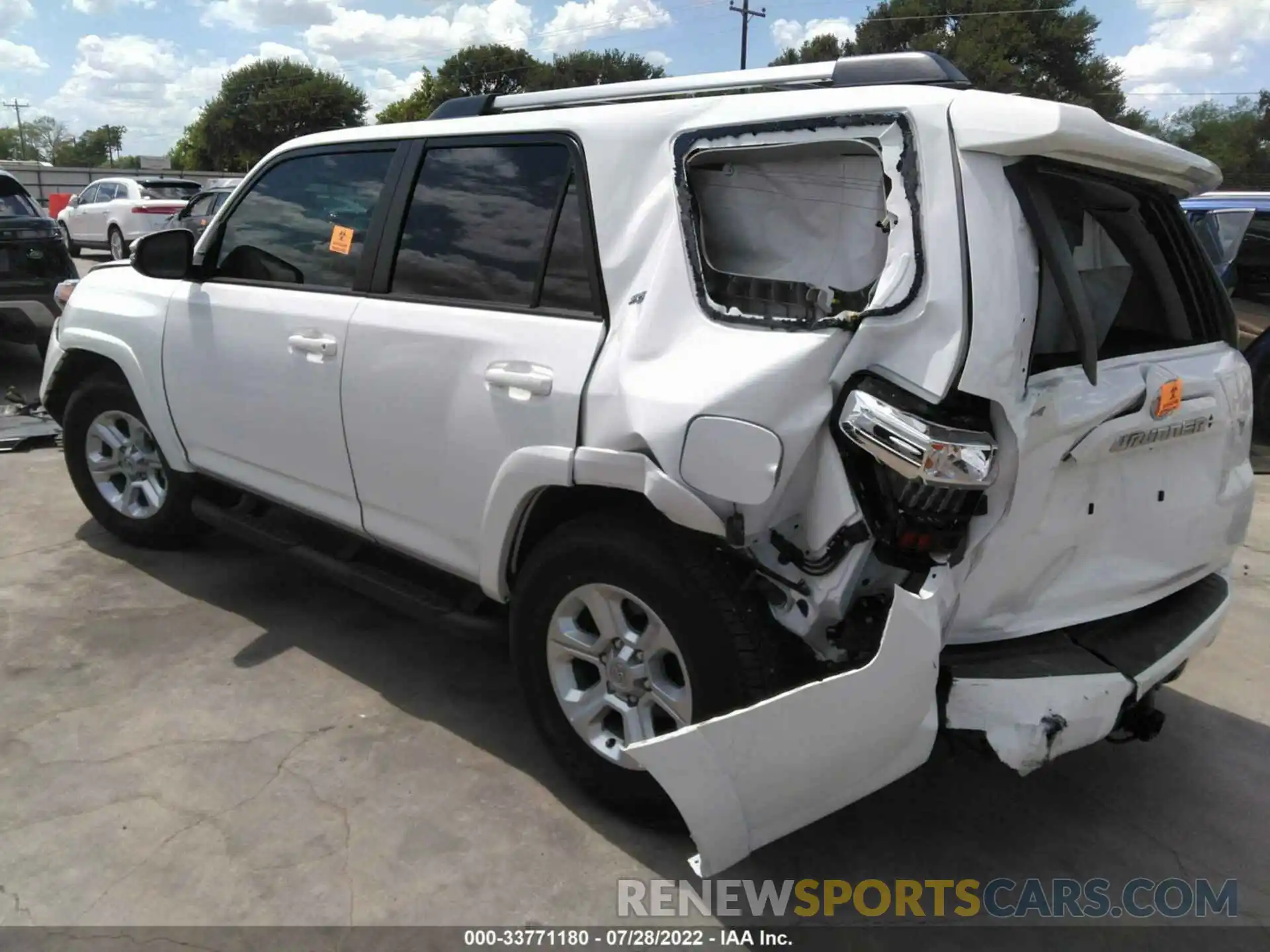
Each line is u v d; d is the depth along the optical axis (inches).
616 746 105.4
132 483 173.8
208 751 118.1
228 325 140.8
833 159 88.3
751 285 91.0
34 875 96.8
